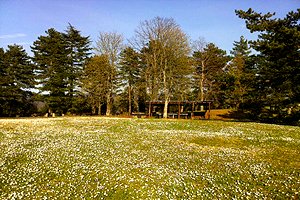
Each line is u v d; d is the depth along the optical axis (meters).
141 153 17.86
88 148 18.98
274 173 13.97
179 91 64.50
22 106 60.44
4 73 57.06
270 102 45.06
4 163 15.35
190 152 18.47
